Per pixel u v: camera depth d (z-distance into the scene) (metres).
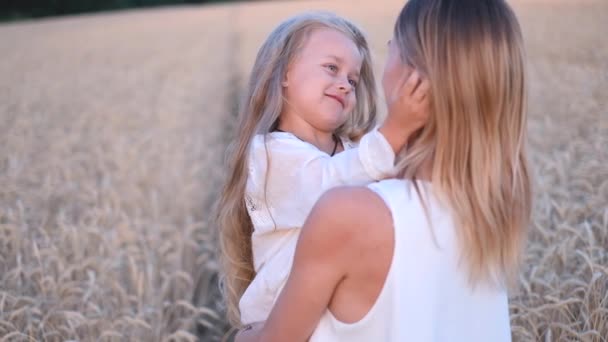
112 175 6.28
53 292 3.36
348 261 1.35
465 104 1.34
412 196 1.35
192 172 6.25
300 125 1.87
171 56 17.20
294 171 1.66
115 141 7.94
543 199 4.11
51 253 3.74
